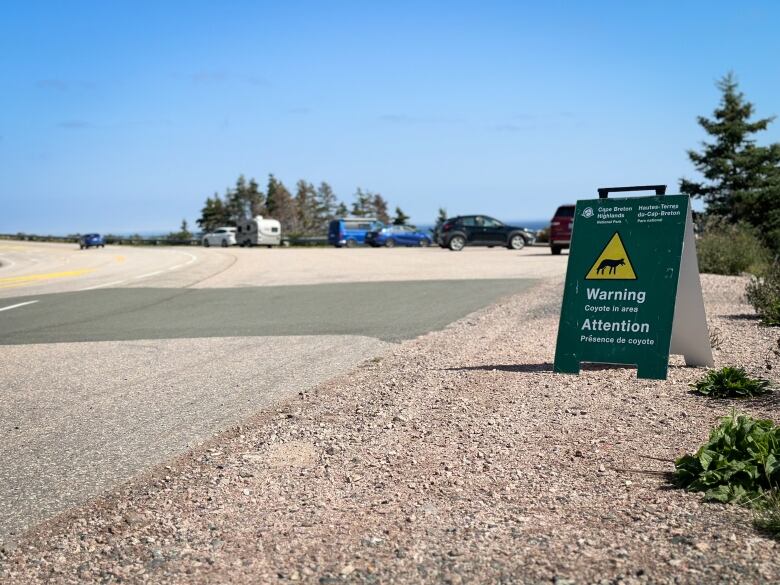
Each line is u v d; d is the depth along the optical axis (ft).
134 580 11.10
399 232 166.61
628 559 10.57
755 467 12.89
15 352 33.63
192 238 243.19
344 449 16.92
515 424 17.99
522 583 10.10
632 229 22.97
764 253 65.10
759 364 23.25
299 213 405.18
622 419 17.95
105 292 61.26
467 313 41.11
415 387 22.65
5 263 140.46
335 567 11.00
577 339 23.21
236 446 17.75
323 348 31.71
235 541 12.27
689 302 23.06
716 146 127.34
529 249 125.49
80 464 17.25
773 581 9.69
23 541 13.03
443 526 12.25
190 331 38.37
